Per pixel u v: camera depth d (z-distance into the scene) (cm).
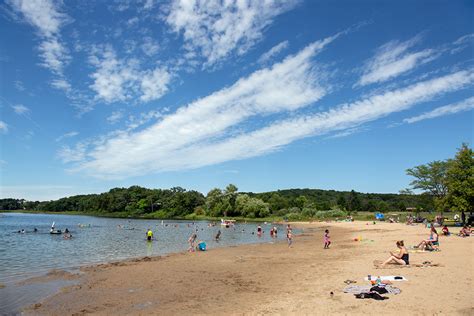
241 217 14500
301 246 4284
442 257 2533
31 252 4038
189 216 16288
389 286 1648
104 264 2958
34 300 1761
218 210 15200
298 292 1700
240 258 3225
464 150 6056
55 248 4497
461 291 1538
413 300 1420
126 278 2306
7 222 12588
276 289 1822
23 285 2119
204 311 1486
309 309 1383
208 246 4706
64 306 1642
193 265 2830
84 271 2608
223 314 1423
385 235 5209
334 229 7788
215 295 1767
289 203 15475
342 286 1752
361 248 3638
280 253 3559
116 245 4925
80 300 1747
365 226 8200
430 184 7788
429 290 1566
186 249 4341
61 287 2053
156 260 3191
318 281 1934
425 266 2159
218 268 2652
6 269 2778
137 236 6600
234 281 2117
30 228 9012
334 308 1372
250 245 4688
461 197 5875
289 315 1330
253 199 14712
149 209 19250
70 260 3347
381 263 2398
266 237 6241
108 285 2092
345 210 14288
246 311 1436
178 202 17750
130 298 1770
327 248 3838
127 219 16212
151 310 1541
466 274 1892
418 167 8062
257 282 2050
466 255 2617
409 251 2902
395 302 1401
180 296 1781
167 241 5572
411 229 6431
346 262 2614
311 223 10850
